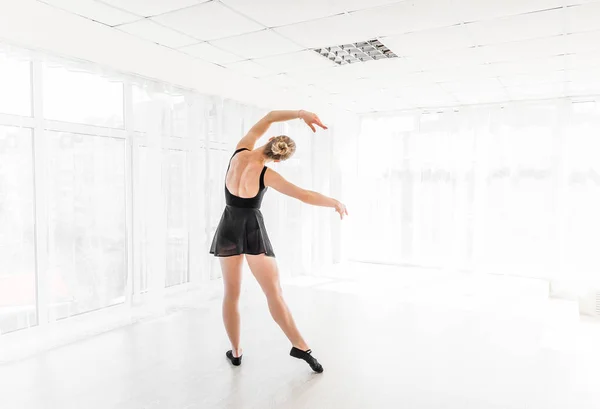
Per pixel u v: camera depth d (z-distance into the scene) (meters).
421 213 6.75
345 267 6.84
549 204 5.82
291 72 4.89
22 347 3.24
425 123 6.73
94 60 3.52
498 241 6.15
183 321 4.09
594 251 5.51
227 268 2.91
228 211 2.88
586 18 3.22
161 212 4.23
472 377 2.92
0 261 3.14
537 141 5.89
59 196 3.47
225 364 3.08
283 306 2.91
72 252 3.58
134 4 3.10
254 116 5.29
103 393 2.64
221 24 3.47
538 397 2.64
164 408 2.46
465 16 3.22
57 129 3.43
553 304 5.29
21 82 3.18
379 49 4.06
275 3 3.04
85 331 3.68
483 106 6.25
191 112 4.51
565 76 4.79
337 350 3.39
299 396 2.62
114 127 3.85
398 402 2.55
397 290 5.36
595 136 5.53
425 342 3.59
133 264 4.07
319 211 6.73
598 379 2.90
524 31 3.51
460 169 6.41
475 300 4.89
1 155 3.11
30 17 3.07
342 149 7.06
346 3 3.01
